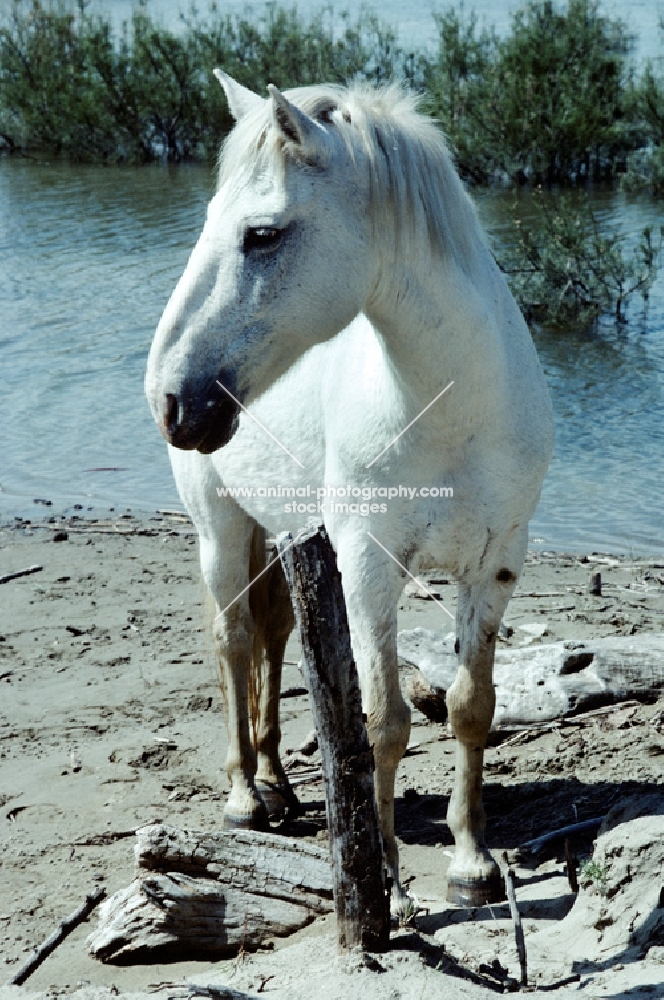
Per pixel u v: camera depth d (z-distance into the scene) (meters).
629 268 12.88
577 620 6.14
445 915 3.69
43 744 5.18
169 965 3.49
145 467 9.47
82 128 25.03
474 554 3.62
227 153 3.12
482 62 21.69
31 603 6.91
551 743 4.83
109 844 4.32
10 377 11.43
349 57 24.08
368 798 2.94
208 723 5.36
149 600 6.90
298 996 2.77
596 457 8.94
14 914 3.84
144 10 30.59
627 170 19.98
